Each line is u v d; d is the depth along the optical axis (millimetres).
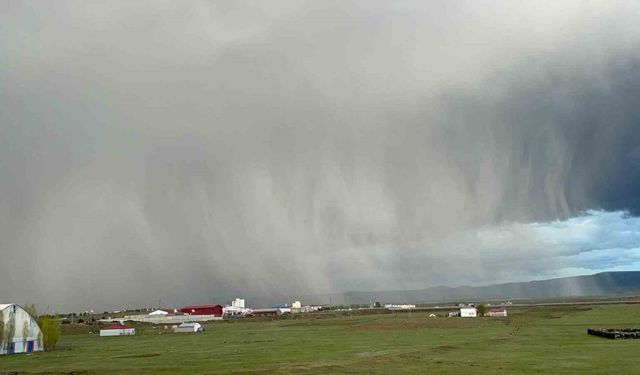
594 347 54719
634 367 40219
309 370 42562
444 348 57531
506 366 42188
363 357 50594
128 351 67125
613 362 43094
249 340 81312
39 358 60281
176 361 52219
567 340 63562
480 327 96062
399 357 49781
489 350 54688
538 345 58625
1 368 49750
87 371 45469
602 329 76188
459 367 42250
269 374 41062
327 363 46469
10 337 68125
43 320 73562
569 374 37469
